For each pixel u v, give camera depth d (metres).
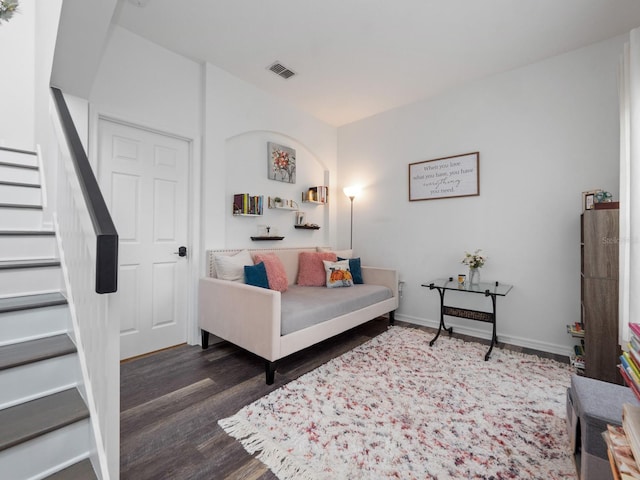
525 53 2.62
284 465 1.33
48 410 1.11
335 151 4.34
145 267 2.53
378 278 3.54
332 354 2.61
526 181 2.82
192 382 2.08
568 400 1.49
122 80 2.32
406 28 2.30
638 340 0.80
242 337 2.26
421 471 1.30
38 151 2.25
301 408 1.76
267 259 2.97
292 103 3.62
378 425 1.61
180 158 2.75
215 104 2.86
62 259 1.58
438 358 2.49
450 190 3.26
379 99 3.51
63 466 1.06
